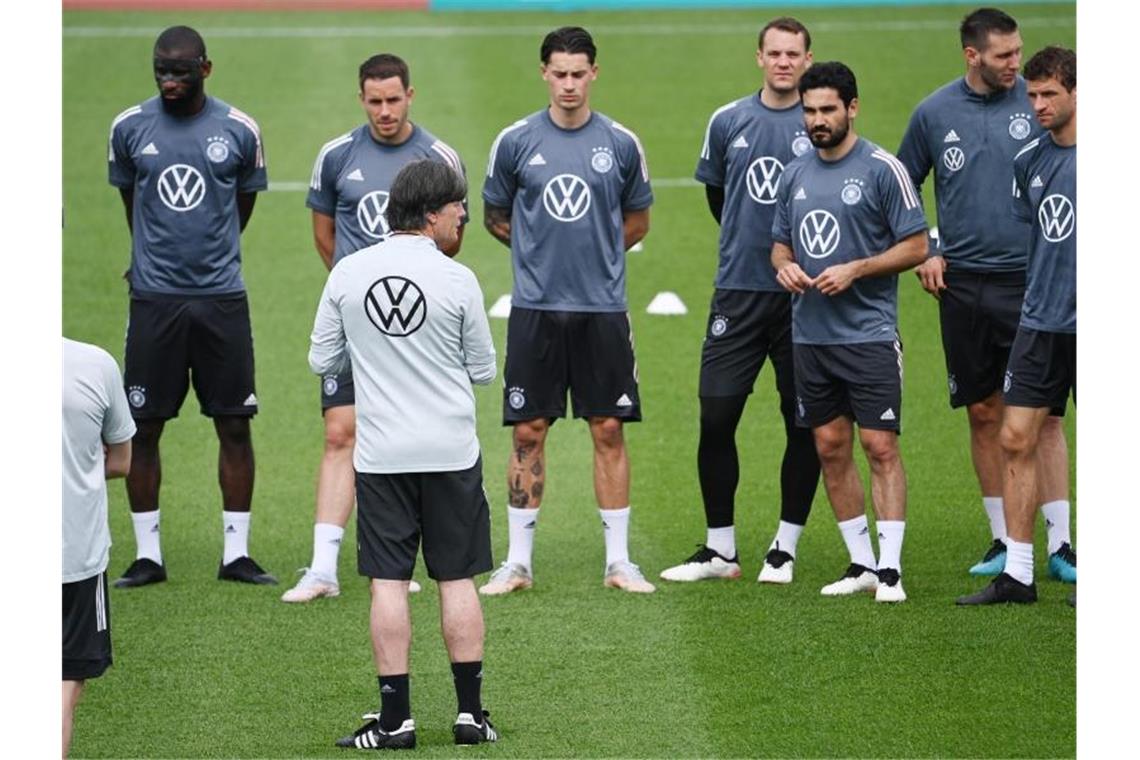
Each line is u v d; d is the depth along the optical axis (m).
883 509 29.92
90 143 67.12
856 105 29.44
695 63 79.44
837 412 30.09
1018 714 24.83
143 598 30.86
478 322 23.64
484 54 79.81
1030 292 28.95
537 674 26.84
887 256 29.17
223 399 31.77
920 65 77.50
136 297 31.66
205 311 31.52
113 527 35.38
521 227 31.12
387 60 30.48
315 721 25.08
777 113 31.20
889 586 29.78
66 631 21.47
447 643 24.02
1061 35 78.31
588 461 39.66
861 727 24.47
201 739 24.39
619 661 27.34
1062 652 27.22
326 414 31.08
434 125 68.06
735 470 31.58
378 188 30.94
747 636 28.31
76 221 58.81
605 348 30.97
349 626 29.28
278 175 64.19
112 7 87.81
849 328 29.64
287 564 32.94
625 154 31.02
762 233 31.30
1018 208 29.20
